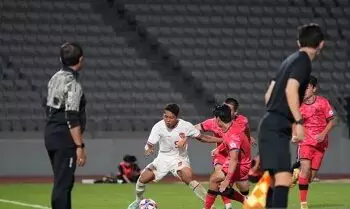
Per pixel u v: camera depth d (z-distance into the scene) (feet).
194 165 280.51
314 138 159.22
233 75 310.86
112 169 277.64
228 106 134.72
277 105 96.84
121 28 318.65
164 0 329.93
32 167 273.54
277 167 96.07
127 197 199.11
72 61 104.94
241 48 319.88
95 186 236.84
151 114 295.07
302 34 96.94
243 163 141.69
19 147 272.92
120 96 297.74
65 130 104.63
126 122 289.74
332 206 171.42
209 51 316.81
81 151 103.86
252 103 304.30
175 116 147.84
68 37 310.65
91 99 294.25
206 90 304.91
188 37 319.88
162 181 256.52
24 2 316.40
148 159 278.87
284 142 96.58
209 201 142.00
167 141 148.97
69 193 104.99
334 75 317.63
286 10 335.06
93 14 319.27
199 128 149.89
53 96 104.94
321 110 159.33
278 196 96.22
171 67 310.45
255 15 330.95
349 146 289.33
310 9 336.70
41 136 281.54
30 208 169.27
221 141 146.92
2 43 304.09
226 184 133.69
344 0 342.03
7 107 287.69
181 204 178.40
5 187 230.68
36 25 311.27
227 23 326.65
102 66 305.12
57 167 104.63
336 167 288.71
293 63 95.45
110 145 277.64
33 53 303.68
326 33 330.54
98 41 312.09
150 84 303.68
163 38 317.83
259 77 312.09
